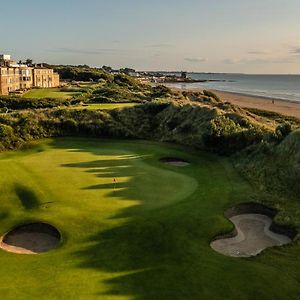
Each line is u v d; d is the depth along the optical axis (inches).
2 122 1905.8
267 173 1224.2
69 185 1106.1
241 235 914.1
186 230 882.1
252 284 694.5
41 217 925.2
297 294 675.4
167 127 2012.8
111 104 2561.5
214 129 1635.1
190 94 3459.6
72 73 6323.8
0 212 956.6
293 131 1347.2
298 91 7027.6
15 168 1204.5
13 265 752.3
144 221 908.6
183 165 1472.7
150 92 3762.3
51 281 692.1
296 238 869.2
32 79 4394.7
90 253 792.3
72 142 1860.2
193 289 675.4
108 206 978.1
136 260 768.3
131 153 1574.8
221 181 1214.9
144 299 644.1
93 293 655.1
